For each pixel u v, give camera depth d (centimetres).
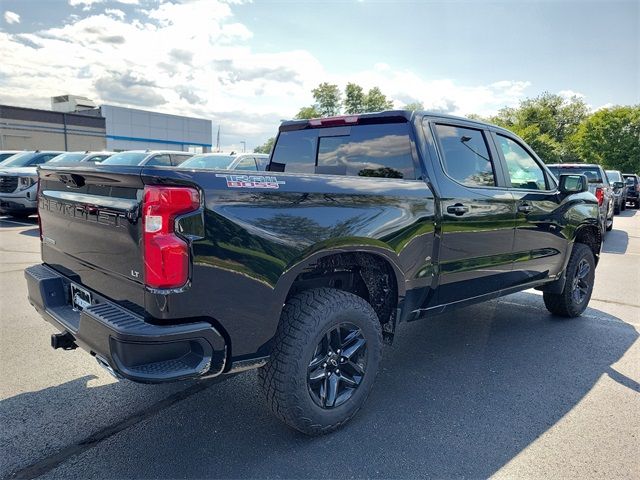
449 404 317
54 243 305
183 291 213
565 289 497
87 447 261
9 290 569
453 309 368
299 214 251
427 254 326
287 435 276
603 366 384
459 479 238
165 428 282
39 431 276
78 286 277
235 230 226
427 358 398
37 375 349
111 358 212
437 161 341
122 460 250
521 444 270
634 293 636
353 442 270
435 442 271
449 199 338
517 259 414
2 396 317
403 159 339
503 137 414
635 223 1641
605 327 486
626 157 4753
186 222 212
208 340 221
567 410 310
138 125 6356
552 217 448
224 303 226
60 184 291
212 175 222
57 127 4741
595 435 280
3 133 4347
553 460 255
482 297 390
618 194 1977
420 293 329
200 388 336
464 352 412
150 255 210
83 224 261
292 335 253
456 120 367
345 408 279
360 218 279
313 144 406
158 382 210
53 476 235
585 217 500
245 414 299
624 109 4853
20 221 1207
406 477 239
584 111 6191
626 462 254
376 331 291
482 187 375
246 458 253
